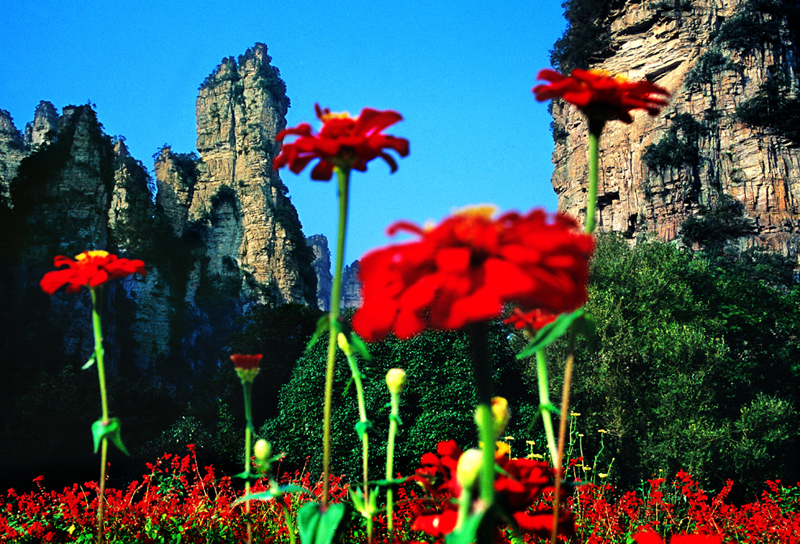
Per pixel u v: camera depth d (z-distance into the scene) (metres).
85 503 6.60
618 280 24.28
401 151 1.65
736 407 24.16
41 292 49.66
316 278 102.62
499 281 0.89
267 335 32.56
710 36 56.72
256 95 105.50
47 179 55.81
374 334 1.07
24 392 43.34
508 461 1.75
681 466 18.72
